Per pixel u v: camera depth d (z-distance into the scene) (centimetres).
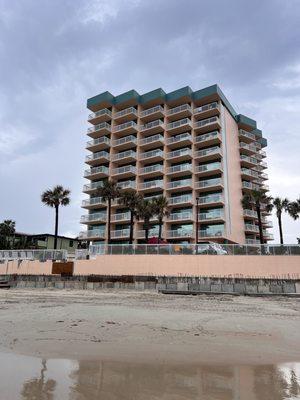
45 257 4234
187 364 742
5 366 709
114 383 601
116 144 7256
